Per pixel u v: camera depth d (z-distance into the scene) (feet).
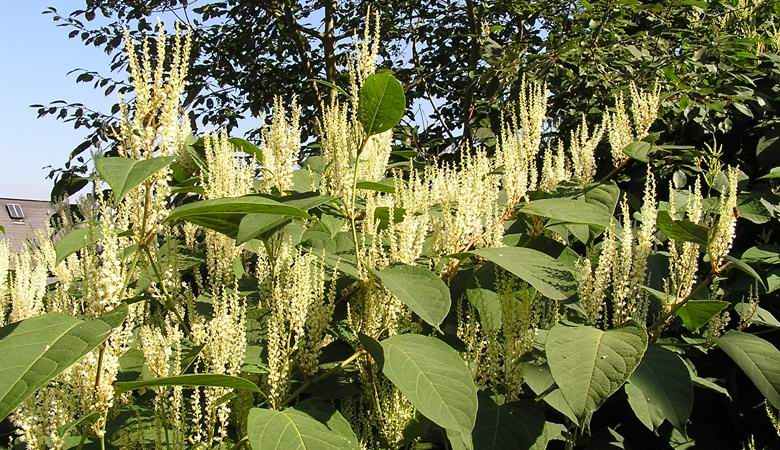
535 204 9.51
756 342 8.75
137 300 7.40
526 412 8.05
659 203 13.70
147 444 7.75
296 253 7.97
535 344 8.91
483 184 9.53
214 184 8.71
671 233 8.96
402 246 8.38
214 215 7.70
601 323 11.18
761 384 8.25
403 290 6.98
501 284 8.75
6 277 11.05
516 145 11.02
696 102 16.38
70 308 7.45
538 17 26.84
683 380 7.80
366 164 9.96
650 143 11.78
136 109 6.14
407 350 7.09
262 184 10.12
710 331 11.09
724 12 21.18
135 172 5.70
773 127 16.67
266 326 8.87
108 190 9.58
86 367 5.80
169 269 8.38
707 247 8.73
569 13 23.76
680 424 7.48
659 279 11.68
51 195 11.24
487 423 7.91
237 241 7.05
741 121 17.44
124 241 8.16
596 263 10.36
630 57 19.80
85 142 17.10
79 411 6.44
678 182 15.14
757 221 12.96
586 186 11.20
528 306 8.45
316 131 13.28
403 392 6.58
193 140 11.80
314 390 8.35
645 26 23.67
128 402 8.19
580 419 6.72
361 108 8.14
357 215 10.39
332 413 7.32
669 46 21.49
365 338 7.32
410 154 12.60
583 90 19.80
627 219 8.98
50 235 11.11
